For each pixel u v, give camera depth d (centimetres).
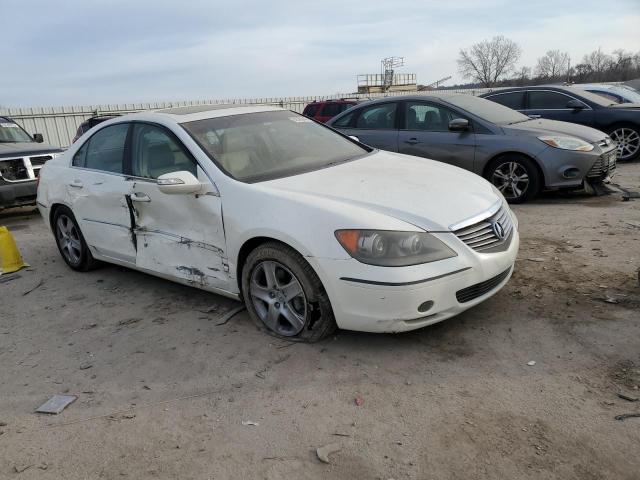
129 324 430
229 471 257
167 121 448
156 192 432
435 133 779
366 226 326
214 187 392
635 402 280
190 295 479
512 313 388
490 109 793
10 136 1028
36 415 318
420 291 319
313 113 1520
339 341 367
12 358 393
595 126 1038
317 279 346
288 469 255
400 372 326
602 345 337
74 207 529
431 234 329
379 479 244
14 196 858
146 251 457
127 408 316
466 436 266
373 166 430
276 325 379
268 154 435
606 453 247
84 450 282
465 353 341
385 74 4091
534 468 242
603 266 464
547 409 281
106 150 502
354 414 290
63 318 458
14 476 267
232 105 508
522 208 707
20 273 594
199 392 325
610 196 741
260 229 358
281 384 324
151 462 268
